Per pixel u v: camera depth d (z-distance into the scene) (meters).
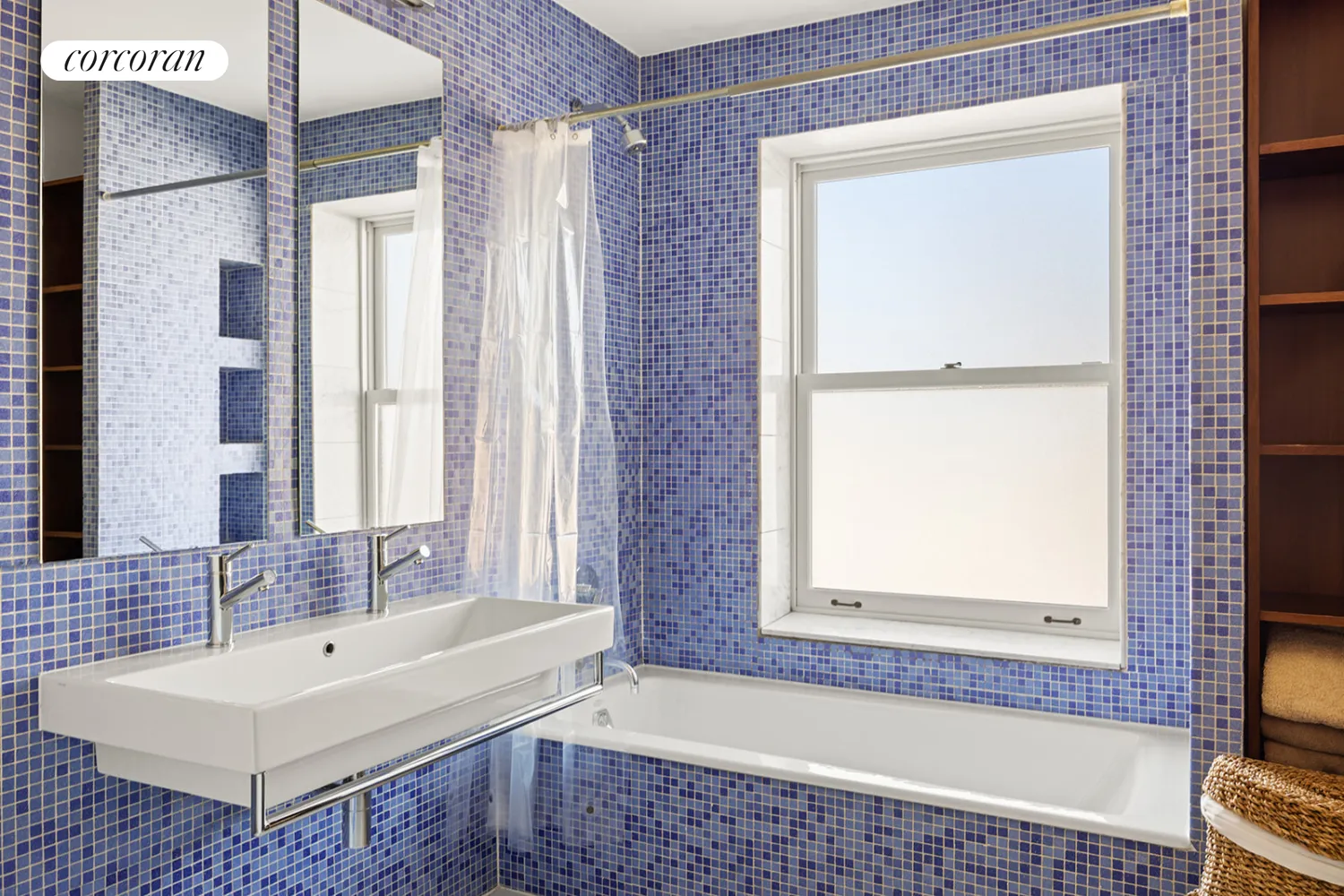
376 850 2.31
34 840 1.58
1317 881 1.59
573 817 2.64
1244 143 1.95
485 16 2.66
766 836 2.39
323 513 2.13
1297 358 2.13
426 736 1.73
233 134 1.93
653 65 3.43
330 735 1.47
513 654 1.88
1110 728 2.75
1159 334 2.72
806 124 3.17
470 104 2.60
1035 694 2.89
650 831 2.53
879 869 2.27
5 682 1.54
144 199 1.75
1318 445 1.89
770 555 3.36
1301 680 1.87
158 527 1.77
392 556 2.32
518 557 2.46
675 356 3.41
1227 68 1.95
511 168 2.57
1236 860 1.70
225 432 1.91
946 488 3.30
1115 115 3.00
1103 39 2.76
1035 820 2.12
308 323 2.10
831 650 3.17
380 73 2.29
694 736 3.24
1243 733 1.95
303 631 1.95
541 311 2.52
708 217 3.34
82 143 1.65
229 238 1.92
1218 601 1.96
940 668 3.02
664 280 3.42
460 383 2.55
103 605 1.69
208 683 1.70
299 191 2.08
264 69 2.00
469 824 2.62
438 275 2.47
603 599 2.73
